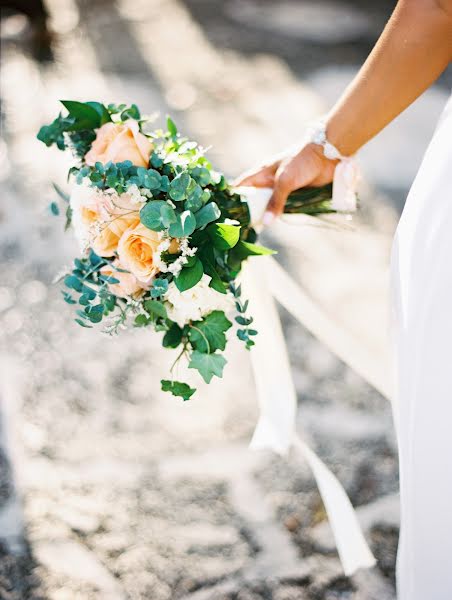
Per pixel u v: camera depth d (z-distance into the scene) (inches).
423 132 150.3
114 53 194.7
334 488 63.6
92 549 72.1
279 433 63.2
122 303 52.0
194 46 199.8
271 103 166.7
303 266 112.2
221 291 46.6
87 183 47.3
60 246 116.5
